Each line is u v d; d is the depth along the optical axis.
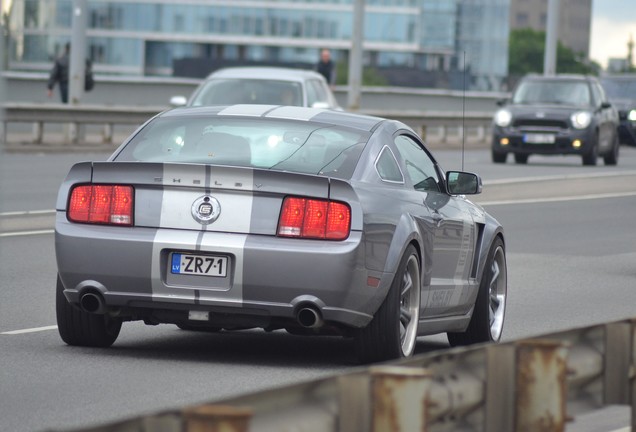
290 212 18.36
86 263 18.75
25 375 18.11
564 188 60.19
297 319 18.30
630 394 13.27
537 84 75.31
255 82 50.66
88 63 84.75
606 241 41.91
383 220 18.83
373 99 123.12
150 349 20.78
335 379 9.72
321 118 20.73
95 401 16.50
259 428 8.99
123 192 18.80
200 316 18.64
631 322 13.27
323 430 9.57
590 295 30.23
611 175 68.19
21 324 22.94
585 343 12.70
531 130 73.00
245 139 19.95
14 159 65.38
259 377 18.56
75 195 19.02
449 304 21.25
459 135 104.44
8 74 104.94
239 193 18.45
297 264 18.17
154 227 18.64
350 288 18.28
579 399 12.63
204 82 51.06
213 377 18.44
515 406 11.68
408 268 19.55
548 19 109.50
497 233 23.19
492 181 62.06
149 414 8.35
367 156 19.66
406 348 19.64
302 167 19.28
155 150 19.91
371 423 9.72
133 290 18.66
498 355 11.48
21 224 40.09
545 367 11.57
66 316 20.17
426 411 9.81
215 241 18.33
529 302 28.84
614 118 77.00
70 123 76.88
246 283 18.27
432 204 20.77
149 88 108.06
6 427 14.88
